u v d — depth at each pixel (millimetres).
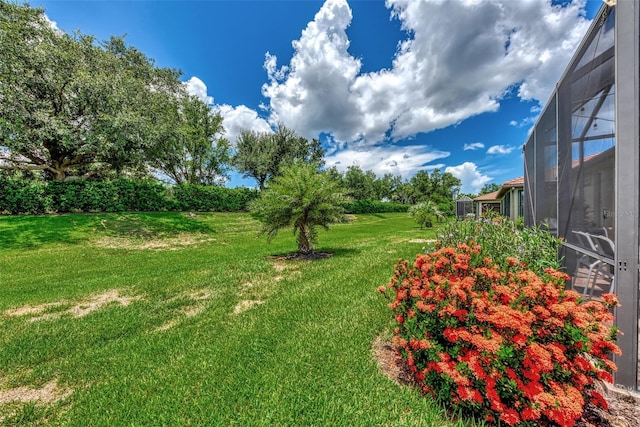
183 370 2375
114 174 15922
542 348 1479
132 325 3445
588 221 2486
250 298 4383
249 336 2967
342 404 1859
